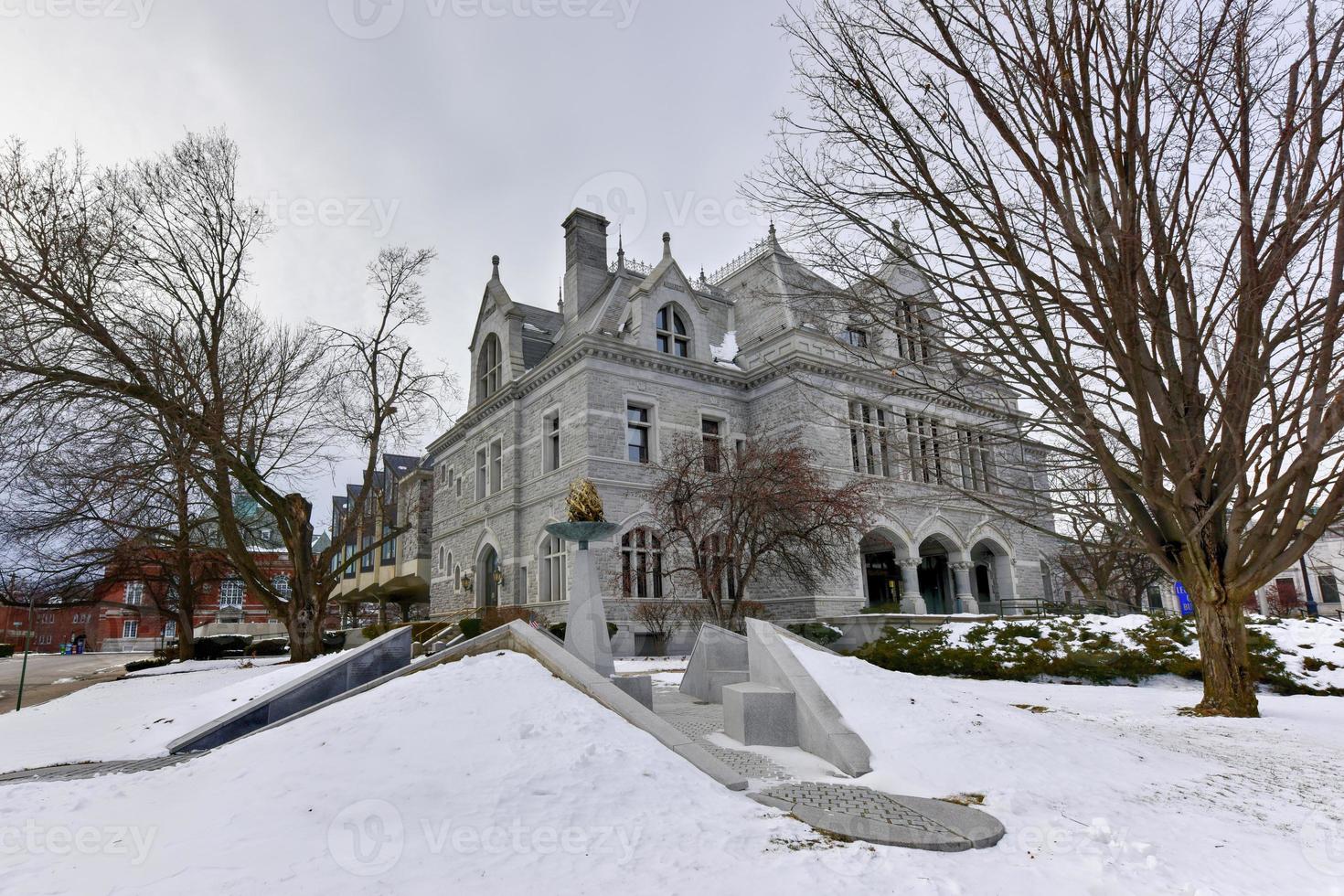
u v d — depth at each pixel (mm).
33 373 17984
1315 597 43500
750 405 30250
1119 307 9680
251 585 23109
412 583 43688
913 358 13289
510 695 7238
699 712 11172
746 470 21891
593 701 7543
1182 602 22391
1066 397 11898
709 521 23125
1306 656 14484
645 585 26094
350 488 51500
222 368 22547
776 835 5109
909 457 13344
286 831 4723
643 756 6340
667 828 5055
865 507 23219
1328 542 43156
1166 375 11133
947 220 9883
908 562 29062
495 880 4180
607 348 26656
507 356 31656
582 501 11344
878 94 9836
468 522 33719
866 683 9250
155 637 65750
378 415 25031
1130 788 6688
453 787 5426
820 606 26156
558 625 24141
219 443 20141
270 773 5695
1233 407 10211
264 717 10648
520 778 5629
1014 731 8164
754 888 4211
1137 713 11523
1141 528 12117
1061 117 9445
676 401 28406
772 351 29562
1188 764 7668
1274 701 12750
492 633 9258
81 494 19312
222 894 3906
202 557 28781
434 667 8688
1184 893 4352
